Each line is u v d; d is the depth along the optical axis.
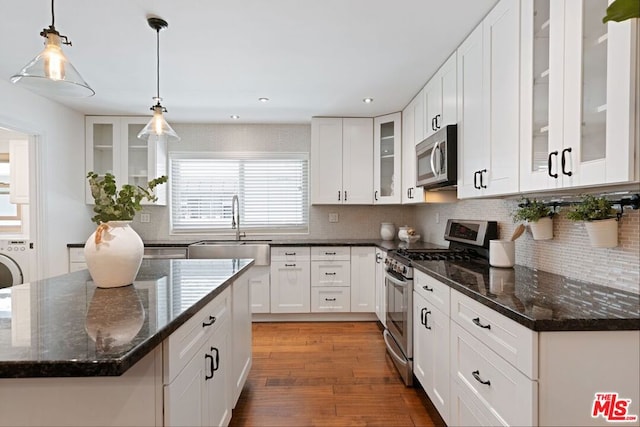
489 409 1.34
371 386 2.39
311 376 2.54
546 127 1.42
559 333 1.08
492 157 1.80
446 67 2.47
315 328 3.60
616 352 1.09
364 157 3.97
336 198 3.98
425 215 3.96
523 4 1.53
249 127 4.29
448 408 1.74
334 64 2.57
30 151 3.20
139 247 1.62
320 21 1.99
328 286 3.76
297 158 4.36
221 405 1.68
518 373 1.15
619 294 1.38
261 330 3.54
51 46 1.45
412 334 2.35
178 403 1.12
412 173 3.35
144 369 1.02
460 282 1.63
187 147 4.26
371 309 3.76
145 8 1.84
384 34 2.13
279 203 4.37
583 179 1.20
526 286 1.54
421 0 1.79
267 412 2.09
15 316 1.12
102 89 3.07
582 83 1.21
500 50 1.73
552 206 1.81
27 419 0.97
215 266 2.14
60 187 3.45
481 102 1.92
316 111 3.77
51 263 3.32
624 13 0.60
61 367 0.79
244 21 1.98
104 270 1.51
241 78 2.83
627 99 1.04
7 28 2.04
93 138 3.87
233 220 4.16
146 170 3.93
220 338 1.66
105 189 1.55
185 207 4.30
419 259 2.41
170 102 3.44
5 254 3.28
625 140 1.04
